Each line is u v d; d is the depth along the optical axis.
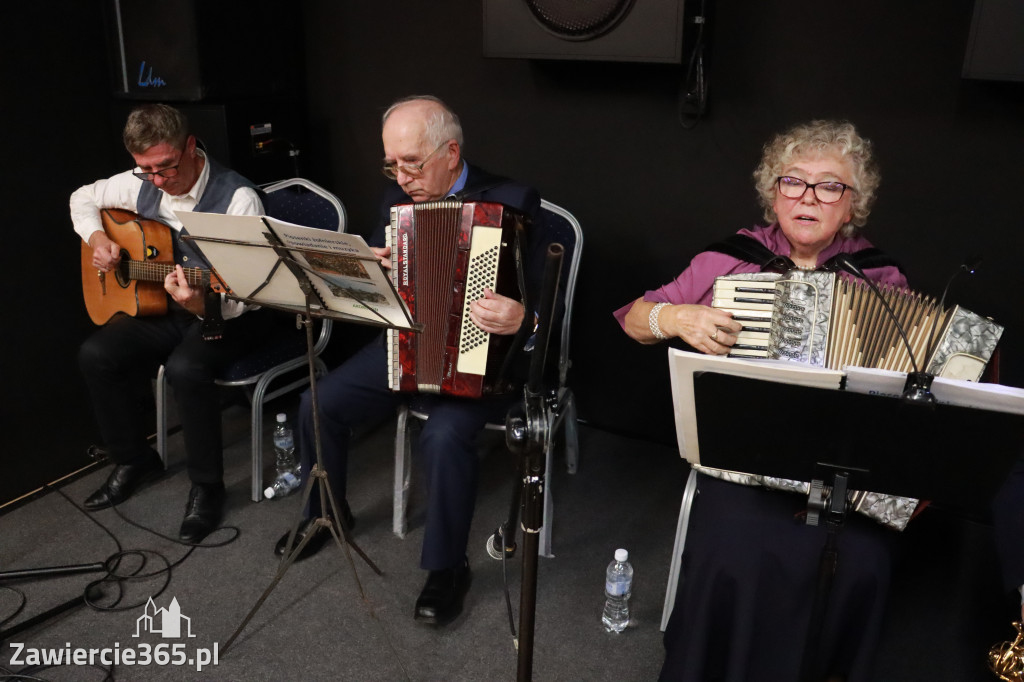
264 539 2.31
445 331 1.90
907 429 1.30
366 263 1.62
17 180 2.56
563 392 2.43
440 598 2.00
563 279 2.31
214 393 2.36
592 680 1.83
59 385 2.74
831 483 1.40
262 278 1.84
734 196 2.45
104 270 2.37
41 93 2.59
